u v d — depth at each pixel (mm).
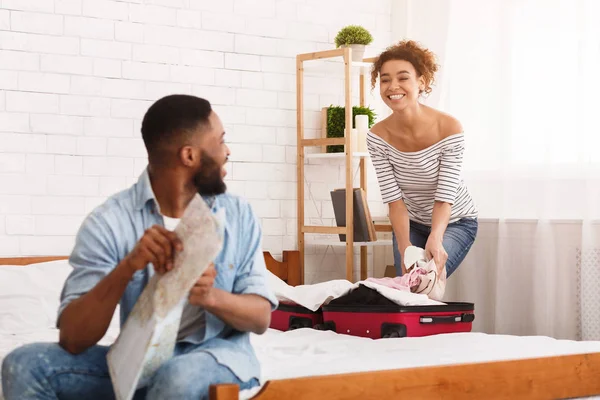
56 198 3732
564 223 3592
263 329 1703
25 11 3693
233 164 4184
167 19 4008
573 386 2205
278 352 2373
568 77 3596
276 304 1746
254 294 1688
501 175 3900
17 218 3654
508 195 3830
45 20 3732
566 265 3584
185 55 4055
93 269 1598
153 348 1506
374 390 1816
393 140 3557
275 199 4297
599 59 3451
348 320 2955
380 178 3646
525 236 3773
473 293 4059
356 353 2322
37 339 2703
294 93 4352
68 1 3779
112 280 1517
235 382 1641
